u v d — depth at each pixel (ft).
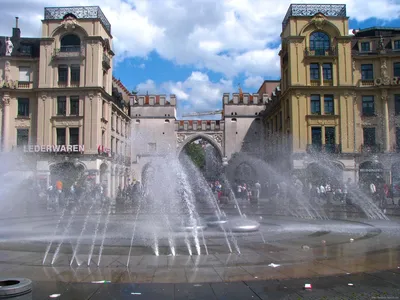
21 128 135.13
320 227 49.65
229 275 24.41
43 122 131.54
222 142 182.39
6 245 36.47
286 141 131.95
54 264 27.86
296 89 124.67
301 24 126.82
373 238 39.60
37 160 128.47
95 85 130.93
